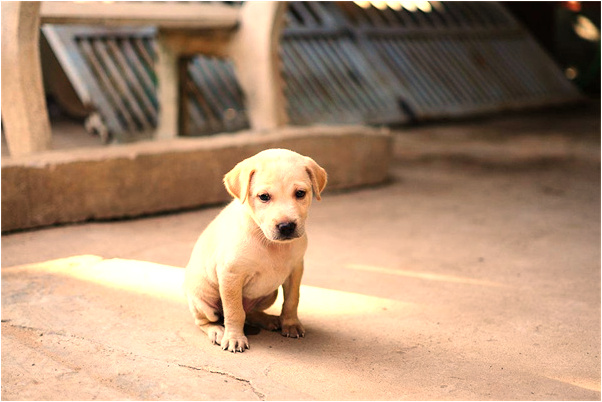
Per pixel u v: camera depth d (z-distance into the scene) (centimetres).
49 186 185
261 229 120
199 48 267
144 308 142
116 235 184
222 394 114
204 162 211
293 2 405
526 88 499
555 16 572
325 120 366
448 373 121
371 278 160
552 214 212
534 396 115
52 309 140
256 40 250
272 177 119
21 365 120
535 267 167
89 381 116
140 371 120
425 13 488
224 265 124
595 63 568
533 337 133
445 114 423
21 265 160
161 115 284
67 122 370
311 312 142
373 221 204
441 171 284
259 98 255
